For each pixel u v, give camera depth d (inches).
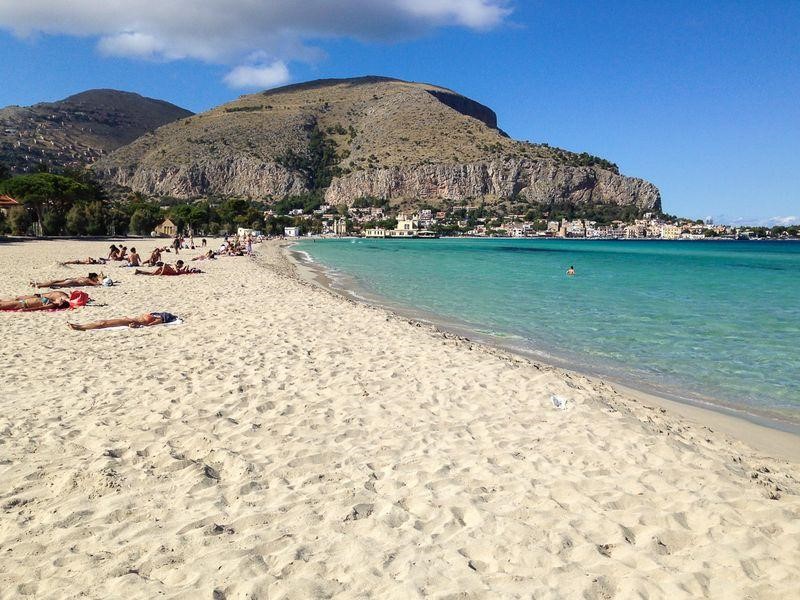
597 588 153.3
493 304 948.0
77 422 272.7
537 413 312.7
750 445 307.3
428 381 367.6
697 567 166.2
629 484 224.5
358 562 161.9
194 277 1064.8
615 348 585.3
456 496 207.3
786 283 1502.2
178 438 258.5
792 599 151.0
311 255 2780.5
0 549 166.2
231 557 163.5
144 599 143.3
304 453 245.0
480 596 147.9
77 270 1138.0
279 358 413.4
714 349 582.6
